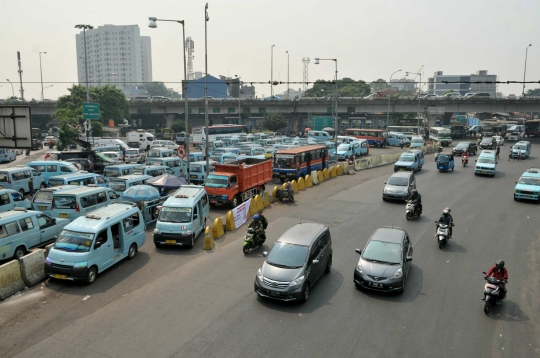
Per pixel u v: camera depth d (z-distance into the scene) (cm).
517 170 4156
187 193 2038
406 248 1518
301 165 3497
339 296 1360
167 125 9675
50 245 1628
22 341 1092
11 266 1393
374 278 1359
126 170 3008
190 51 10394
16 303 1316
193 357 1011
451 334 1125
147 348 1051
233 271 1577
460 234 2048
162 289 1415
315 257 1420
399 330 1144
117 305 1296
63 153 3947
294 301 1311
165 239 1817
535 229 2125
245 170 2666
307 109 8962
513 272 1574
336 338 1099
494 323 1189
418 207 2325
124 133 8244
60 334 1124
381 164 4656
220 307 1276
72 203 1984
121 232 1647
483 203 2703
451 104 8081
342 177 3825
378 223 2238
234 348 1049
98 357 1016
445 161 3981
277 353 1027
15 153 5062
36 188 2975
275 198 2773
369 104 8531
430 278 1514
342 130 10250
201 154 3988
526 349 1058
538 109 7681
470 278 1516
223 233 2059
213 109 9231
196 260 1702
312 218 2344
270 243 1917
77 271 1421
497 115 14412
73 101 7988
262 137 7044
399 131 8325
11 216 1633
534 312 1259
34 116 10325
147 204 2211
